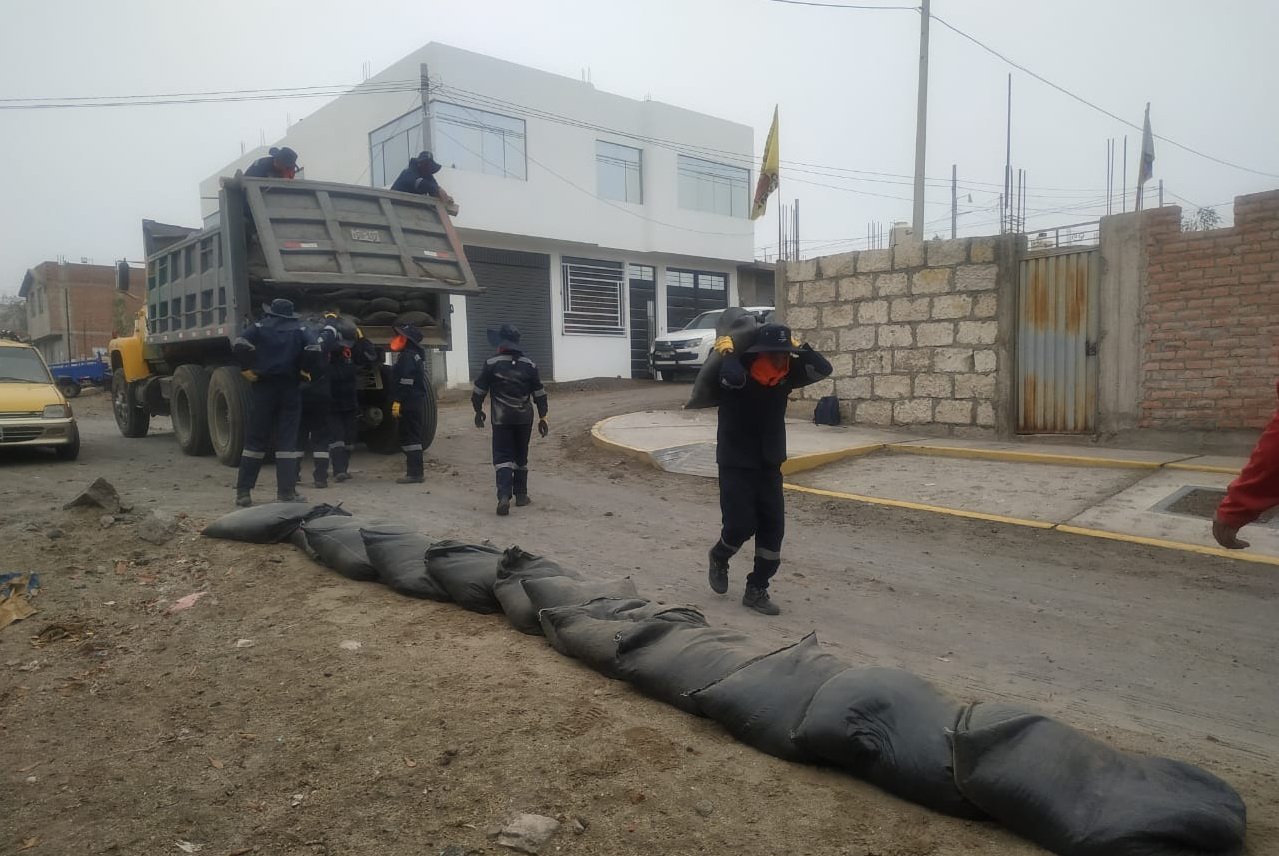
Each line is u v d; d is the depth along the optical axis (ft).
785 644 15.71
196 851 9.03
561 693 12.75
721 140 93.09
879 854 8.89
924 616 17.80
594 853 8.87
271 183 32.55
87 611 17.01
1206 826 8.28
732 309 17.94
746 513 17.57
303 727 11.81
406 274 34.35
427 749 11.02
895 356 39.96
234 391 34.19
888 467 32.73
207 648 14.99
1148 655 15.65
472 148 73.20
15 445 35.60
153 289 42.19
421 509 27.32
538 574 16.43
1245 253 31.01
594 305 84.28
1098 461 30.55
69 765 10.98
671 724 11.78
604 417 47.78
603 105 82.12
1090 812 8.64
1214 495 26.05
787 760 10.76
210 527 22.15
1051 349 35.68
